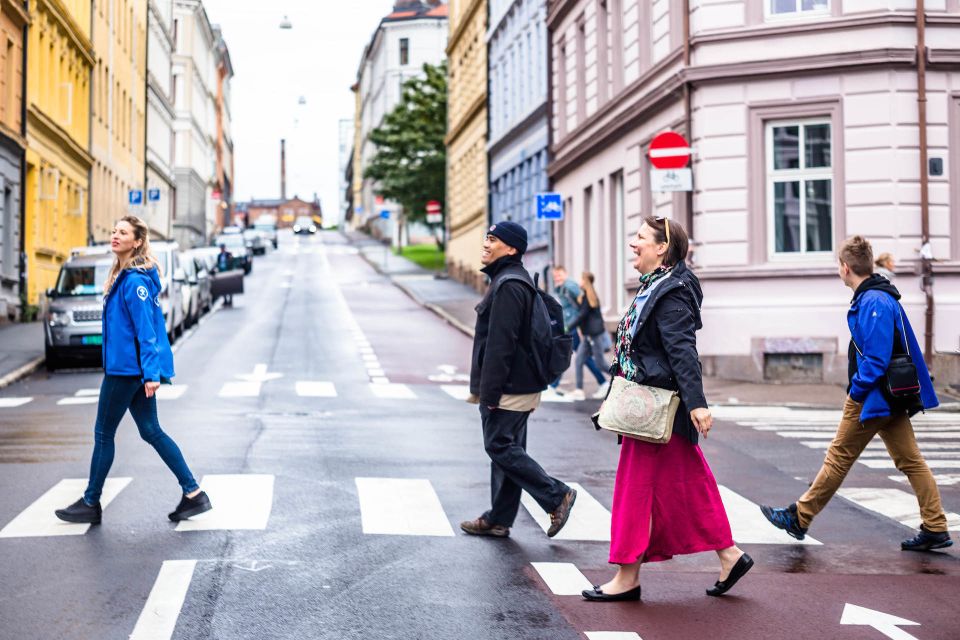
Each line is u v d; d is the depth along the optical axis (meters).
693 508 6.23
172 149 75.69
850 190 19.22
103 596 6.00
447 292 47.12
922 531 7.54
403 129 71.06
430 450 11.39
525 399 7.55
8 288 31.25
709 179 20.17
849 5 19.27
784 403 17.19
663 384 6.14
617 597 6.19
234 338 28.48
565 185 32.56
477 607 5.99
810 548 7.61
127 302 7.65
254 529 7.61
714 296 20.11
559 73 32.84
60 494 8.73
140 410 7.77
